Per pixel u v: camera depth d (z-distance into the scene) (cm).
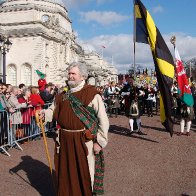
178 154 891
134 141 1081
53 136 1209
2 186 632
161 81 872
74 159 465
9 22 7538
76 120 466
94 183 475
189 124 1183
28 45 7025
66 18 8569
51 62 7531
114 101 1870
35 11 7606
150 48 880
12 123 969
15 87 1026
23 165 786
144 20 897
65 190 468
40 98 1113
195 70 7356
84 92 472
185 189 612
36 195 588
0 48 4753
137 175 702
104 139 469
